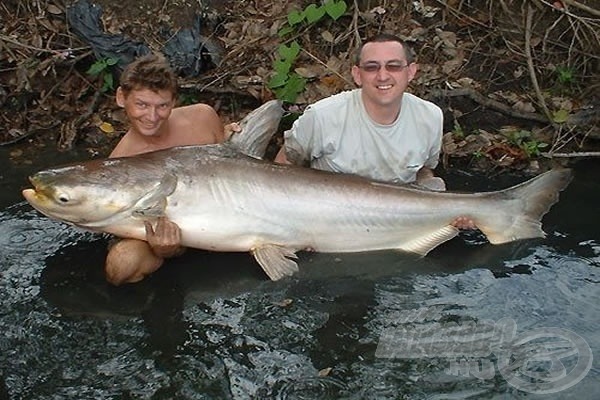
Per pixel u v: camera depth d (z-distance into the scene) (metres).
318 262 2.68
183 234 2.55
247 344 2.32
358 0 3.85
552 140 3.41
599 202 3.04
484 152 3.32
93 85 3.68
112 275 2.53
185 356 2.28
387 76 2.60
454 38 3.72
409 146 2.79
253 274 2.62
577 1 3.74
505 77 3.62
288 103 3.49
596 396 2.12
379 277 2.60
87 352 2.29
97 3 3.71
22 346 2.31
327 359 2.26
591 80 3.60
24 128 3.55
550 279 2.58
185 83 3.58
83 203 2.47
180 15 3.74
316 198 2.62
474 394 2.14
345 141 2.78
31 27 3.80
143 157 2.55
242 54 3.71
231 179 2.56
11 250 2.72
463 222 2.71
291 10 3.84
